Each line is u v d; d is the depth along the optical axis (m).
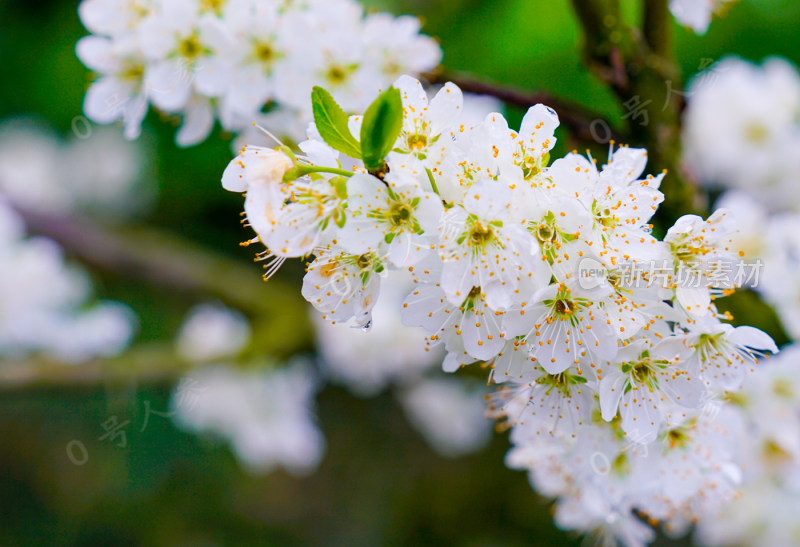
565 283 0.73
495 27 1.37
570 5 0.83
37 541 1.82
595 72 0.84
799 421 0.81
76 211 1.79
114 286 1.69
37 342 1.35
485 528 2.07
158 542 1.88
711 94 1.35
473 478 2.14
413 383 1.63
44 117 1.63
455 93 0.74
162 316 1.73
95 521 1.84
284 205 0.74
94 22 0.83
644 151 0.74
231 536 1.96
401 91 0.75
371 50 0.83
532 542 2.04
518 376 0.75
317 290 0.74
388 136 0.73
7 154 1.77
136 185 1.77
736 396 0.81
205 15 0.82
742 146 1.37
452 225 0.73
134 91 0.85
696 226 0.73
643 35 0.83
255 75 0.83
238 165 0.73
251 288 1.49
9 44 1.50
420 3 1.36
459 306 0.74
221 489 1.96
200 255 1.54
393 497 2.10
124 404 1.24
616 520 0.81
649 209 0.74
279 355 1.39
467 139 0.74
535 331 0.74
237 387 1.40
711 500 0.79
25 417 1.78
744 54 1.42
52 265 1.36
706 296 0.74
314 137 0.75
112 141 1.78
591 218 0.73
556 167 0.73
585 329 0.74
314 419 1.93
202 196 1.70
